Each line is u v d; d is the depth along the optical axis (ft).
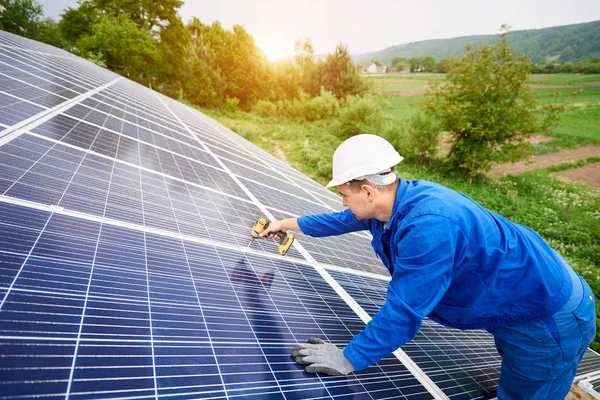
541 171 90.27
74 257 5.42
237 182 15.80
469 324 6.86
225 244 8.75
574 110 138.00
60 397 3.33
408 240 5.08
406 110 165.17
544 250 6.44
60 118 11.69
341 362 5.57
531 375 6.61
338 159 5.92
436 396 6.72
